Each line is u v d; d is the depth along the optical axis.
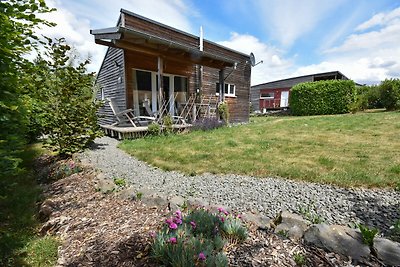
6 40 1.73
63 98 4.50
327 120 9.99
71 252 1.75
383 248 1.49
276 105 24.33
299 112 17.06
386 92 13.27
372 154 4.21
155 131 7.14
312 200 2.55
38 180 3.87
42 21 1.92
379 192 2.69
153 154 4.85
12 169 2.05
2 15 1.59
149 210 2.35
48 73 4.14
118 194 2.82
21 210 2.73
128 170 3.91
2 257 1.78
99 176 3.45
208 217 1.81
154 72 8.45
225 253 1.54
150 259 1.50
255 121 12.61
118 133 7.04
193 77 9.66
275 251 1.58
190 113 9.59
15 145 2.17
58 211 2.51
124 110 7.73
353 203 2.44
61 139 4.64
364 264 1.45
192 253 1.39
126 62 7.63
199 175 3.61
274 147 5.18
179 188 3.07
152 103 8.52
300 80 22.62
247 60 12.30
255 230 1.88
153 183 3.27
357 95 15.74
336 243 1.58
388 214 2.19
